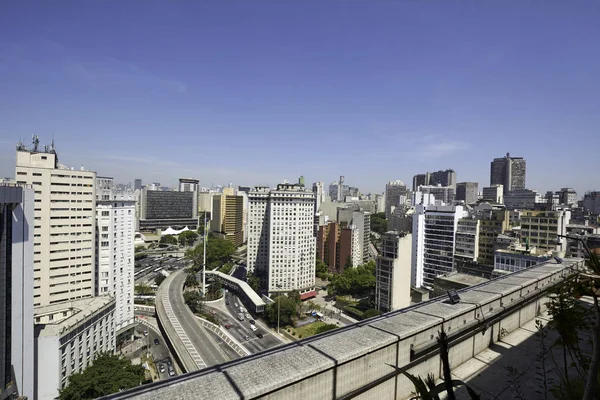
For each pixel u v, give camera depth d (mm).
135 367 44219
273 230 99938
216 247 132375
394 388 8312
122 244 71375
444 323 9758
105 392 37938
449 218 83438
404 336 8492
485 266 76125
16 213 39125
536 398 8516
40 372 41688
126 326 71875
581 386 6812
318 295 106688
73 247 61312
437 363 9484
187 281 113375
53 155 61906
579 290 5961
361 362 7613
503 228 76188
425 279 89562
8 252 37938
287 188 105812
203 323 78750
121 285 71125
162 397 5766
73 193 61094
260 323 81625
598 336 5070
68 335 44781
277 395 6293
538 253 57969
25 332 40125
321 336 8383
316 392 6867
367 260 142750
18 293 38938
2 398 36000
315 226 127812
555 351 11000
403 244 72438
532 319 14375
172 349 65625
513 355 10922
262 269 111812
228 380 6332
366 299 92875
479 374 9766
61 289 60188
